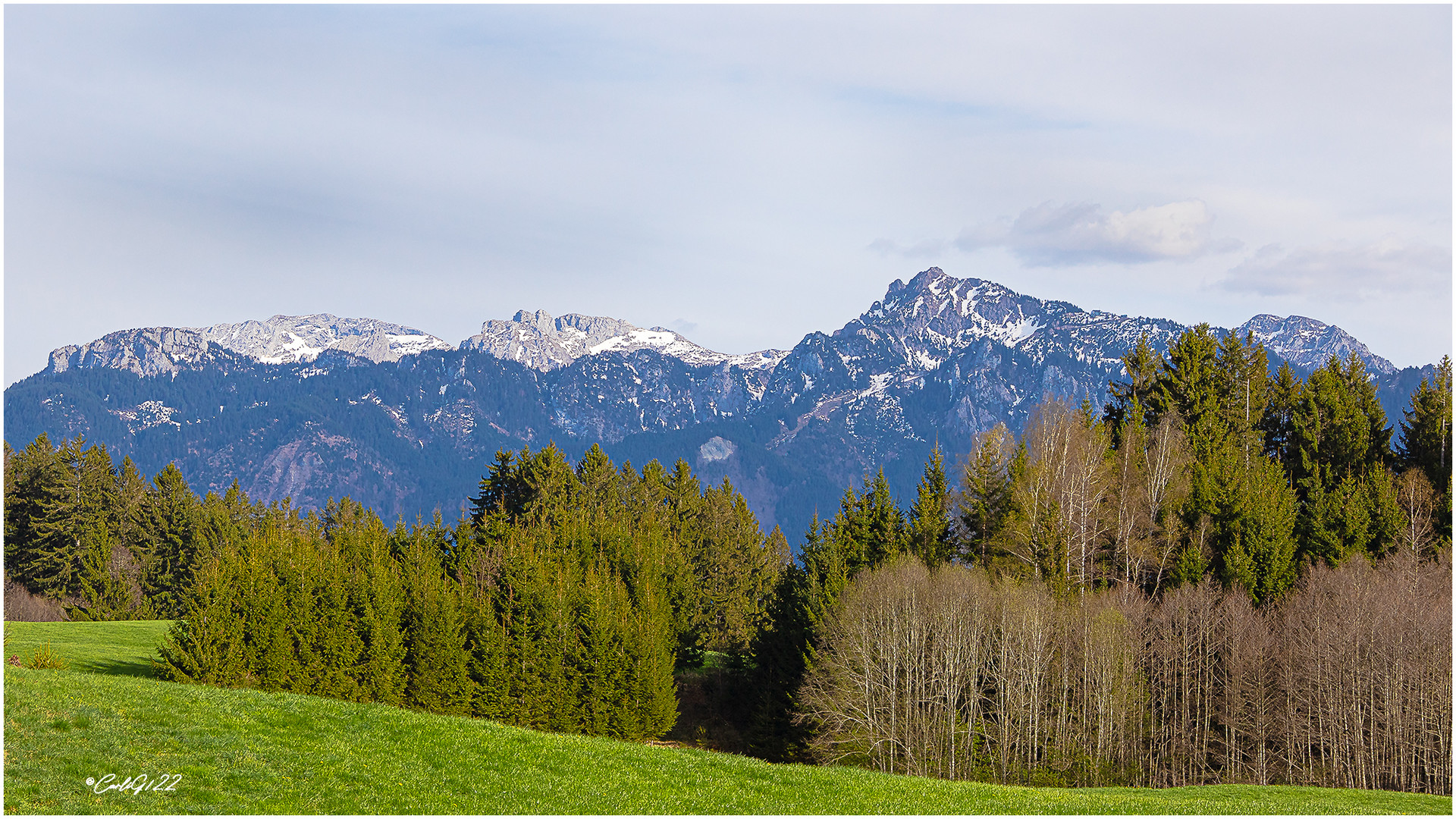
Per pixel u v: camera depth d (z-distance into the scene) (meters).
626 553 79.69
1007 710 59.59
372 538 72.56
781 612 71.12
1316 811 39.22
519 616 63.34
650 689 63.03
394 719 38.59
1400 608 58.06
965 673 60.31
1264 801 41.59
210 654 53.81
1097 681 60.62
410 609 62.66
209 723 35.16
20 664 48.53
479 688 60.97
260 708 37.75
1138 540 72.56
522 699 61.56
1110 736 59.34
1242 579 66.25
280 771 31.78
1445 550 68.62
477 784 32.84
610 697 62.56
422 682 59.84
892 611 59.91
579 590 66.25
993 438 79.56
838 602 64.56
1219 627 64.38
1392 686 57.38
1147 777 59.34
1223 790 44.53
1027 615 60.16
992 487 76.81
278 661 56.00
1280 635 62.62
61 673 39.66
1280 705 61.28
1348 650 58.28
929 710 59.31
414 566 69.38
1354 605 59.00
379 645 59.28
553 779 34.09
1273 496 73.00
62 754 30.11
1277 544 68.00
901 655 59.66
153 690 38.38
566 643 62.91
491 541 78.25
